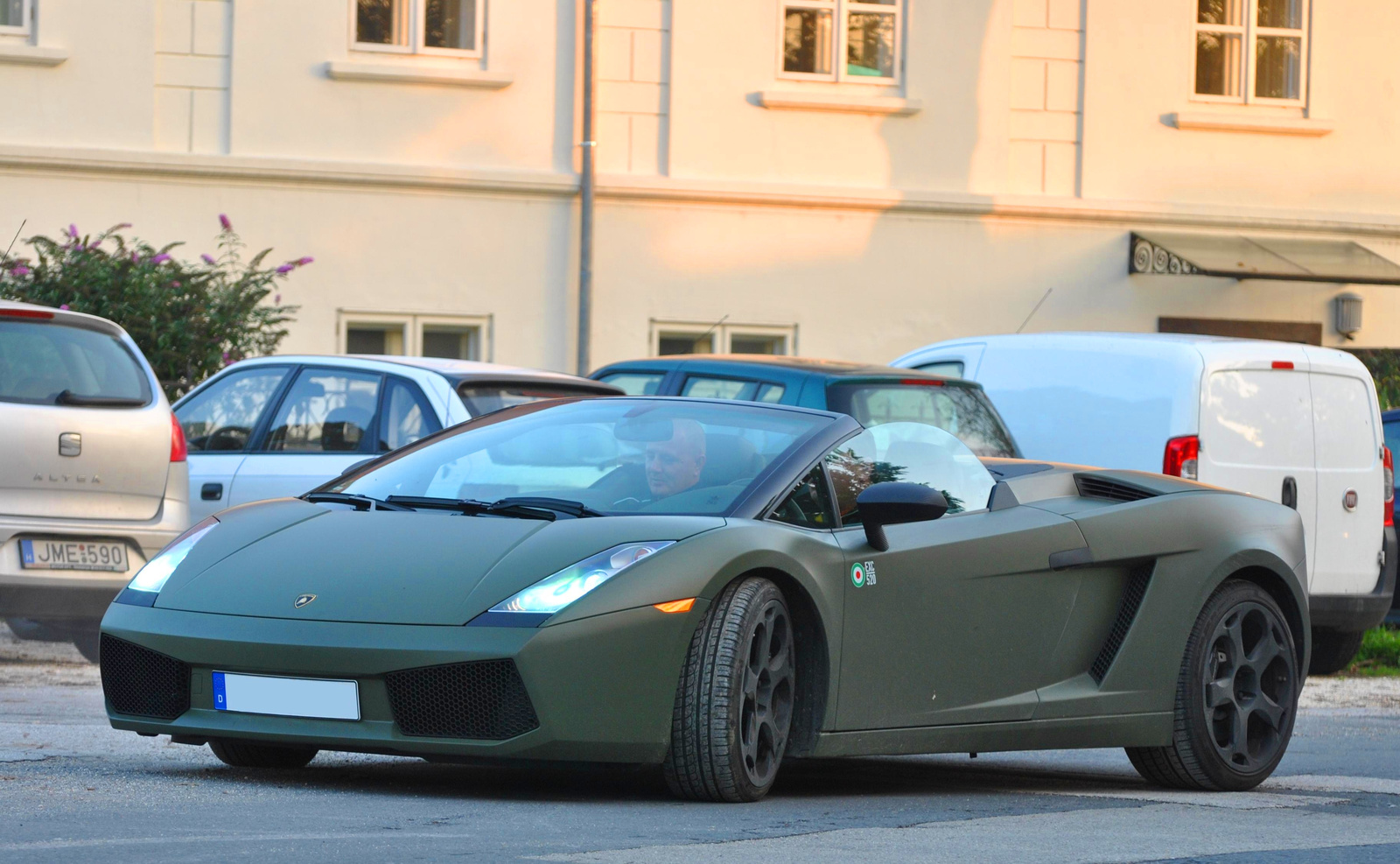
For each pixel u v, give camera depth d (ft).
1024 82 226.99
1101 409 133.18
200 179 197.47
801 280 217.97
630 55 212.23
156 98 196.65
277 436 116.98
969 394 123.95
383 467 71.56
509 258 207.92
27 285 164.14
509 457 69.21
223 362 166.50
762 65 216.74
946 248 223.10
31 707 87.86
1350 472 134.72
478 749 56.08
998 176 225.56
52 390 106.22
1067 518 72.59
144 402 110.22
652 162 213.46
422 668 56.13
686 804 59.93
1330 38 238.07
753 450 66.80
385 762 71.36
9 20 193.16
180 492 111.04
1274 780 79.51
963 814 61.00
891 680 65.51
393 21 204.95
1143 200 230.27
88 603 106.22
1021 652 70.33
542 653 55.88
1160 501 76.02
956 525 69.31
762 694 61.05
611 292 211.82
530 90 208.64
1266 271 221.05
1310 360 133.80
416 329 205.98
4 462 103.24
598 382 119.03
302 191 200.85
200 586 61.16
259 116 199.72
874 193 219.00
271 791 59.72
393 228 204.03
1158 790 74.84
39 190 192.85
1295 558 79.00
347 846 48.42
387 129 204.03
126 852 46.62
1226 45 234.79
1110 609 73.61
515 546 59.82
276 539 63.31
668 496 64.49
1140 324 230.07
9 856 45.68
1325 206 237.86
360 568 59.77
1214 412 128.77
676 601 58.08
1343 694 125.08
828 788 68.95
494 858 47.21
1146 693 73.36
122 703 61.31
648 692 57.47
